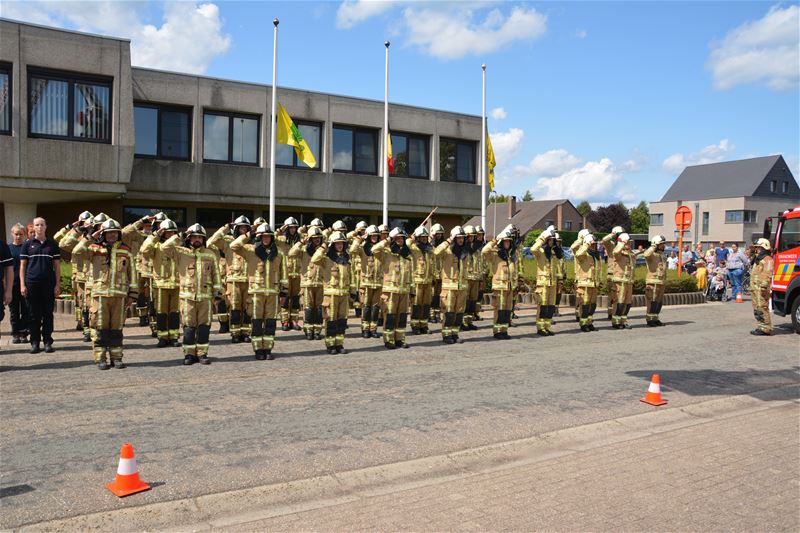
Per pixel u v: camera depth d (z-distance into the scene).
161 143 23.52
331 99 26.80
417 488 5.64
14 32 19.11
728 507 5.20
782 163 67.56
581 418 7.84
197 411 7.82
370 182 27.88
